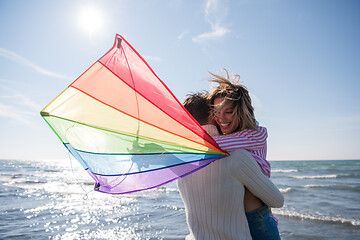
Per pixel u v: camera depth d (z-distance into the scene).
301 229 8.32
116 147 1.42
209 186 1.33
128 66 1.36
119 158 1.44
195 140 1.27
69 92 1.42
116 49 1.40
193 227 1.42
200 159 1.32
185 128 1.25
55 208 11.76
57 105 1.43
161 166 1.38
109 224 8.95
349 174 33.81
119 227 8.56
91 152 1.48
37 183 23.75
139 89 1.30
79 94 1.40
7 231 8.06
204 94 1.72
